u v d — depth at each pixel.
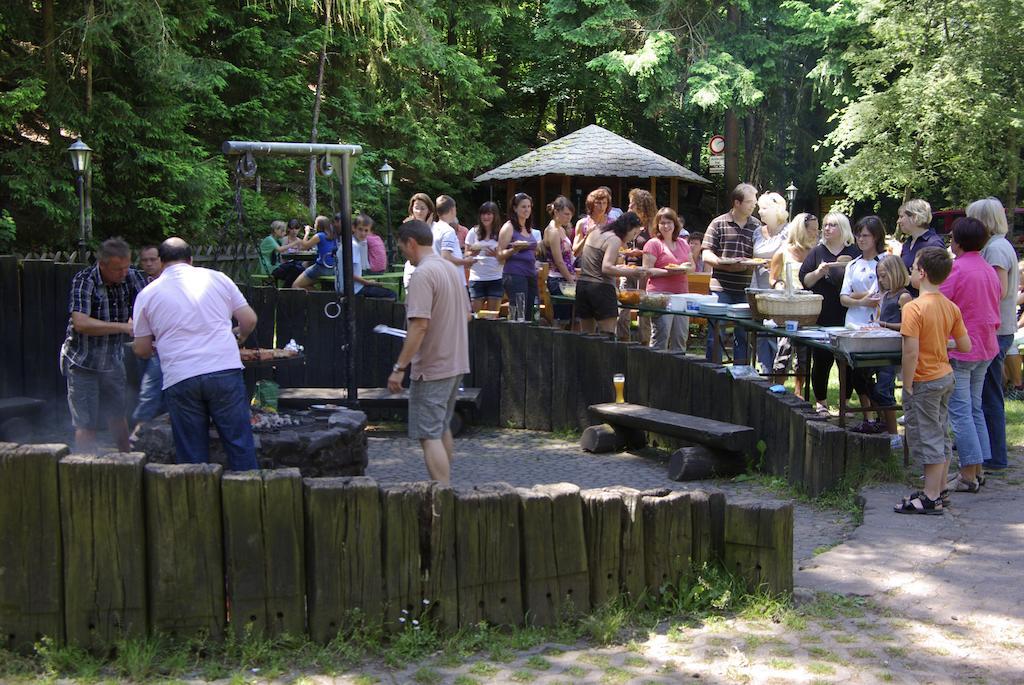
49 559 3.63
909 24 21.44
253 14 22.50
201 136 20.98
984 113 20.73
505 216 28.09
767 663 3.73
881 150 22.23
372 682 3.55
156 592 3.69
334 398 8.91
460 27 28.02
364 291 10.35
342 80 25.17
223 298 5.22
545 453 8.30
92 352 7.05
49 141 15.77
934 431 5.59
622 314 10.57
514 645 3.88
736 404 7.56
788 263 7.67
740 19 26.75
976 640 3.95
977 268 6.10
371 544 3.83
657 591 4.25
